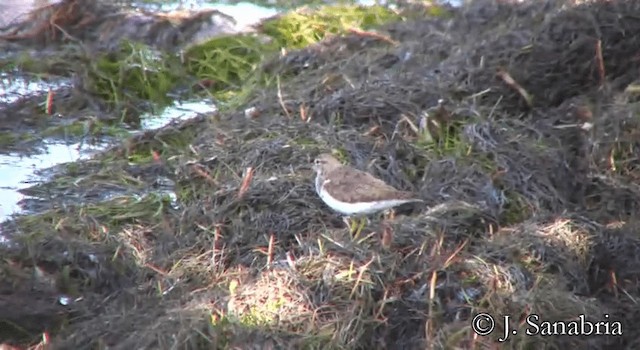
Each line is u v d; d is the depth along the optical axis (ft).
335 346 35.42
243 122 50.01
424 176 44.50
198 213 42.80
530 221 41.55
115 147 52.26
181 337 35.09
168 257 40.63
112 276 40.34
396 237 39.47
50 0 66.03
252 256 39.99
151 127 55.62
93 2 64.23
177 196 45.91
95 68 58.29
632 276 40.11
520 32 53.21
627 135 46.75
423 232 39.86
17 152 52.54
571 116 49.03
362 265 37.70
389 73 53.06
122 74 58.39
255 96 54.70
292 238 40.78
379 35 60.34
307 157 45.78
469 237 40.50
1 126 54.95
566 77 51.34
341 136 47.19
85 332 37.06
